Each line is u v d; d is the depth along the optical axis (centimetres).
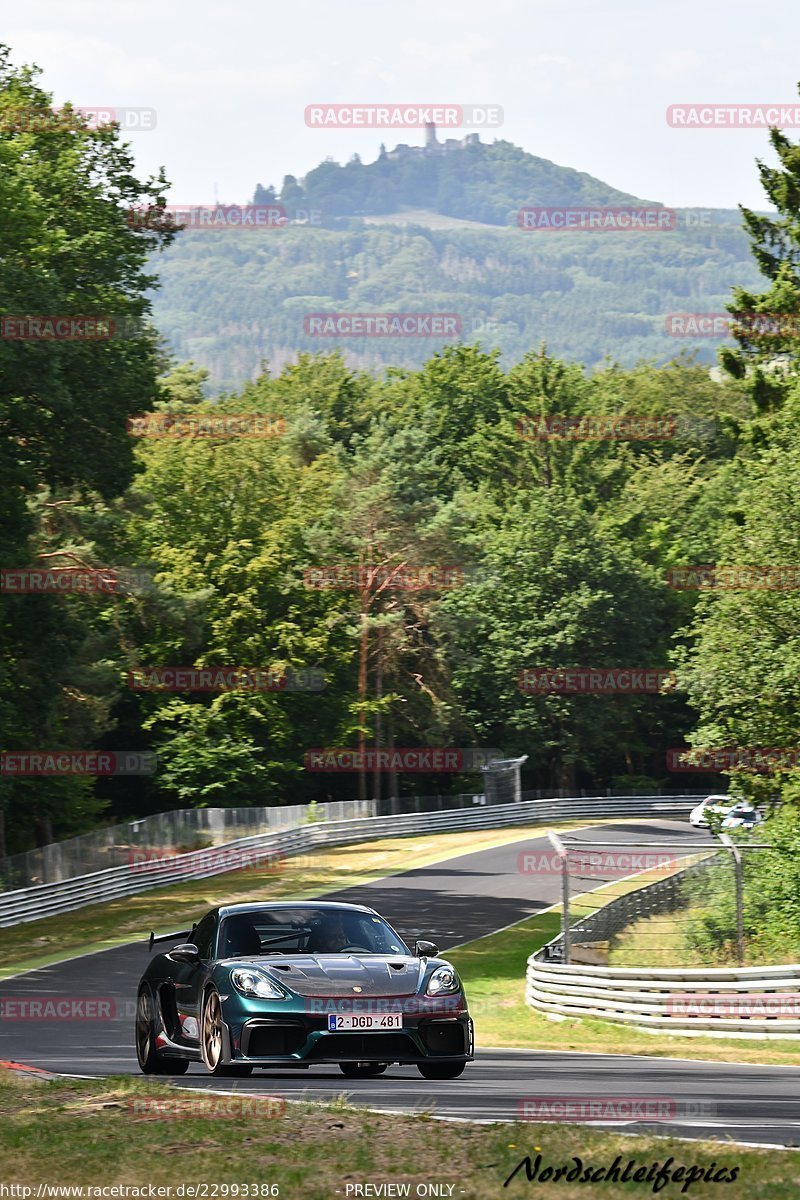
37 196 10100
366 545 19275
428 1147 2212
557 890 11556
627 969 6219
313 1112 2512
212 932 3319
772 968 5725
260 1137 2309
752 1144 2278
